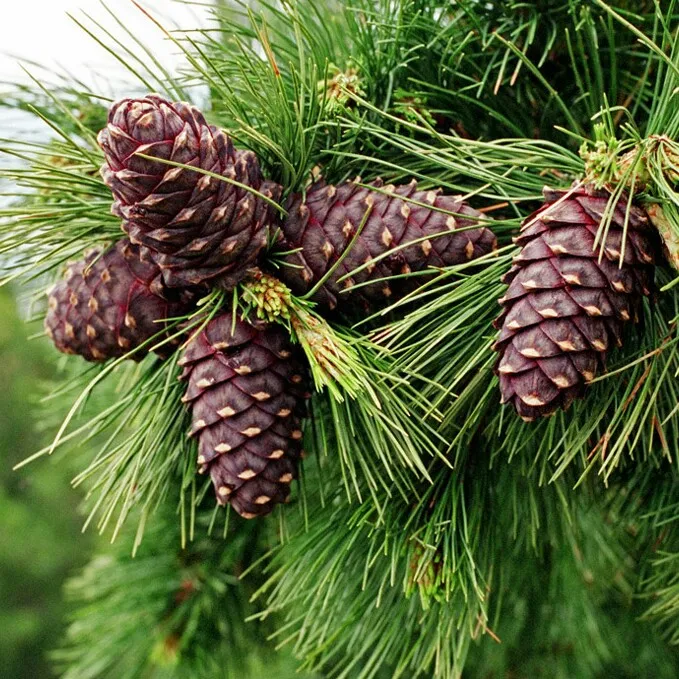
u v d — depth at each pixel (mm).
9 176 627
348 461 623
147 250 619
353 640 684
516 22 675
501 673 837
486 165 642
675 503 671
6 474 3900
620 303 594
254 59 649
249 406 622
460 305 626
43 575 3848
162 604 793
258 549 792
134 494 658
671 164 586
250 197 611
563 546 793
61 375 856
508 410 654
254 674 861
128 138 588
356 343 619
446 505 656
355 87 648
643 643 845
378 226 624
